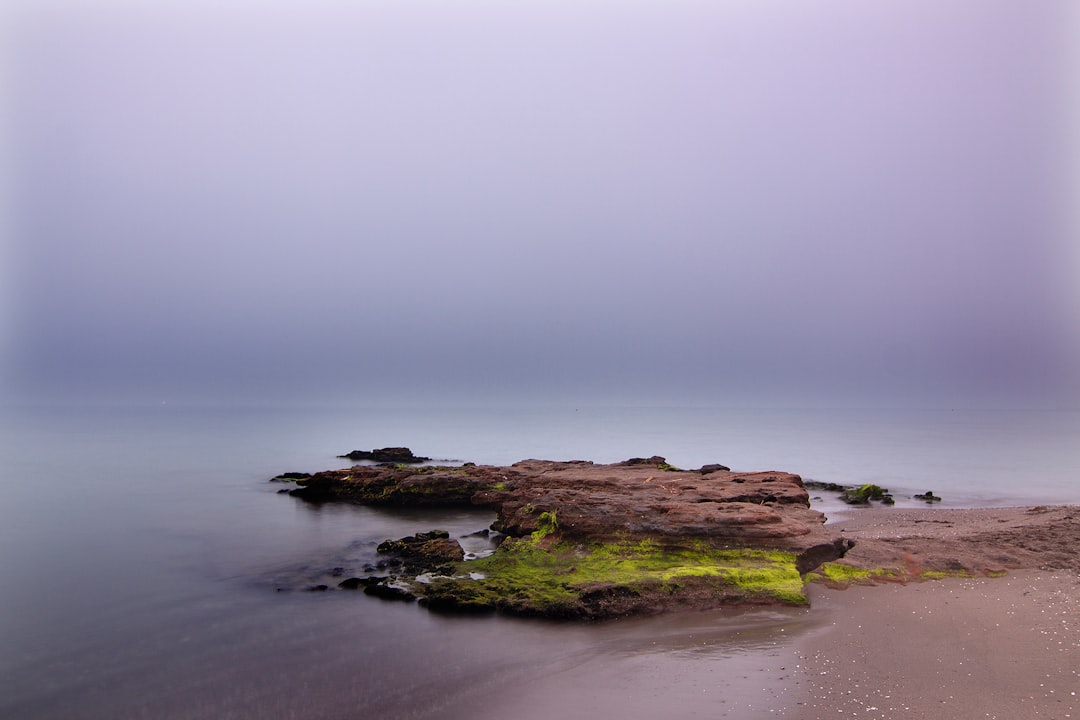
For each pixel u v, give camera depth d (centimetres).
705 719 1047
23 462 5488
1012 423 12606
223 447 7062
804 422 13050
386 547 2353
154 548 2445
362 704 1165
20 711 1170
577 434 9425
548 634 1490
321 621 1616
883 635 1397
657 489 2545
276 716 1129
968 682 1143
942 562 1875
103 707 1179
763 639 1411
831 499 3647
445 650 1408
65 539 2603
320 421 13050
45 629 1586
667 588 1656
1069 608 1482
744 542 1866
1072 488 4128
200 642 1492
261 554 2336
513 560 1980
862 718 1029
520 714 1098
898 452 6562
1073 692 1088
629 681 1215
